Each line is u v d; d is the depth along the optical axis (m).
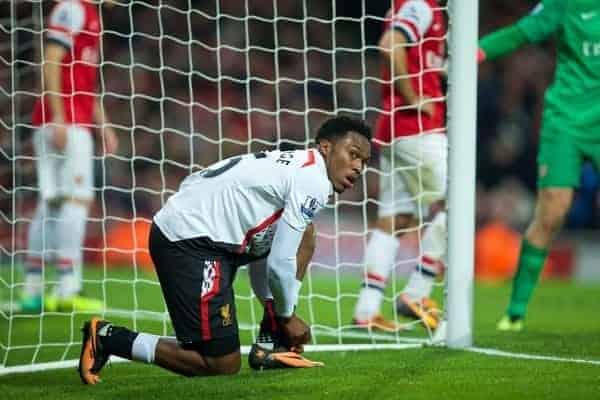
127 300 30.17
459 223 20.42
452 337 20.64
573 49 24.22
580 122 24.06
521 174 54.81
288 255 16.30
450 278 20.62
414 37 22.77
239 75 52.34
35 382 17.38
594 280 48.81
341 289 34.97
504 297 36.06
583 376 16.44
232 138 51.38
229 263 16.86
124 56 49.12
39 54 26.88
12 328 24.23
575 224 51.94
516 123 55.16
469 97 20.25
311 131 52.31
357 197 48.06
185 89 50.88
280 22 53.38
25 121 28.89
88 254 45.88
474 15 20.23
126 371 18.31
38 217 26.55
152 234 16.81
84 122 26.36
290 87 52.81
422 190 23.61
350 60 53.91
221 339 16.59
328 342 21.86
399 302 23.98
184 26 51.25
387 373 16.92
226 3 52.31
